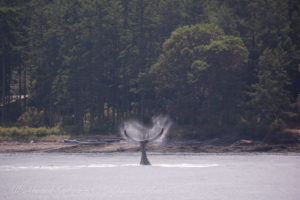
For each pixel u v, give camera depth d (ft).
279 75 423.23
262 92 409.49
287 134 351.87
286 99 414.21
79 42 501.97
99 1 505.25
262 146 333.42
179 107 423.64
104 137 384.47
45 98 506.07
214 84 415.64
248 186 119.85
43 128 400.47
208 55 411.13
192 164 175.94
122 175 138.00
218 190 113.60
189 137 373.81
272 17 513.45
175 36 441.68
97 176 135.64
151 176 136.05
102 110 494.59
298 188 116.98
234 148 330.13
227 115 417.90
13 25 509.35
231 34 504.02
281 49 458.91
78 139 363.56
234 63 417.90
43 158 213.87
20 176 136.26
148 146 328.70
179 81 429.38
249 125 369.91
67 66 501.97
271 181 128.77
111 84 507.30
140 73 460.14
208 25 457.27
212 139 365.61
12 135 377.09
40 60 510.17
